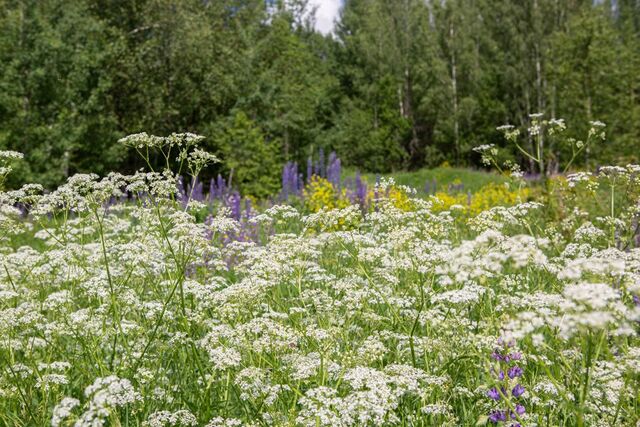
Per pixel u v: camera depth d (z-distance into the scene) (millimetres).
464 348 4539
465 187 38156
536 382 4363
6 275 6035
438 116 60281
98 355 4754
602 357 4645
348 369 4164
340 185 18750
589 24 39781
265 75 40531
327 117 64500
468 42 59844
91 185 5512
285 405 4402
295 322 4980
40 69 29609
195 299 5570
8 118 29766
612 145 36094
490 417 4004
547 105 52219
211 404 4598
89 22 33219
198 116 40094
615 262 3371
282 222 6742
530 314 3307
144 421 3996
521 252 3541
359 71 68000
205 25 39812
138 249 5410
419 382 4297
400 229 5848
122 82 37469
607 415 4016
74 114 31016
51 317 5766
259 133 37688
